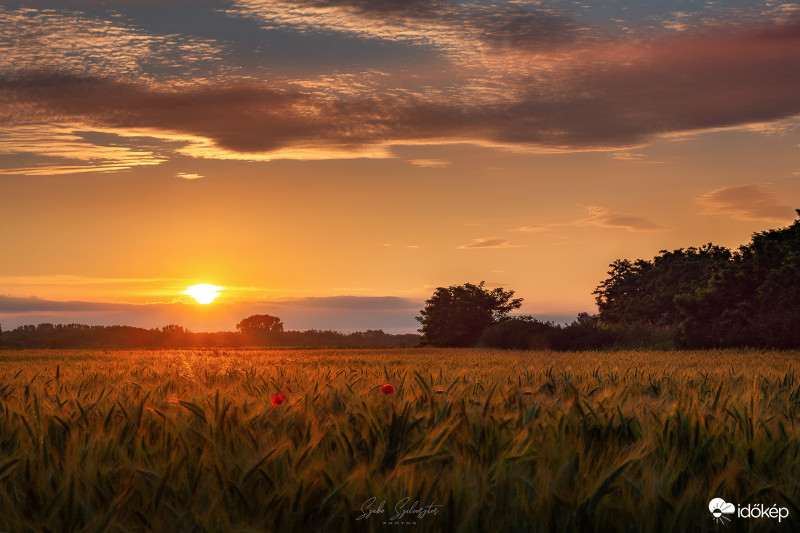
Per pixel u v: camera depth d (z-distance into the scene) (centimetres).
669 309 7188
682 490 390
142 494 386
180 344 12138
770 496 373
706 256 8150
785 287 4606
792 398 687
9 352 6350
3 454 450
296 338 14062
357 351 6562
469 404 569
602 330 6141
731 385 856
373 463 429
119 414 558
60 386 794
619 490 386
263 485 394
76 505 351
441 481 373
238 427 498
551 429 491
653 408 587
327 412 579
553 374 1015
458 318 8938
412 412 541
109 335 11950
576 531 346
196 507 360
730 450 451
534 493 367
